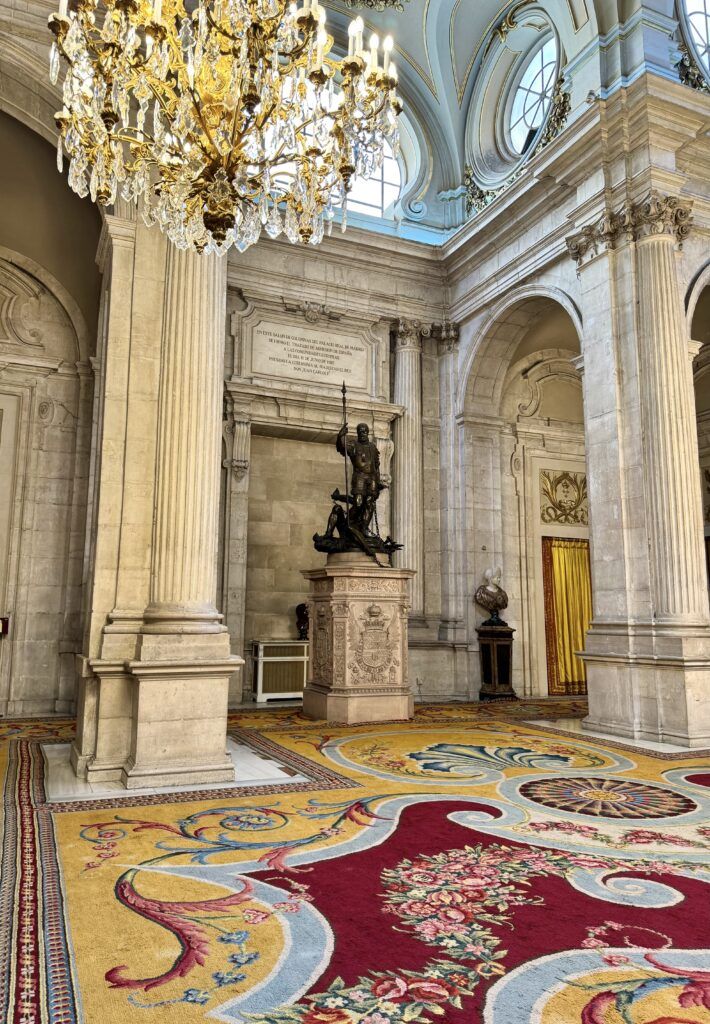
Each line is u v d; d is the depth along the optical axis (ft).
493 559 41.19
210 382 20.68
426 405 42.22
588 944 8.95
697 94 29.19
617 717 26.86
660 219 28.35
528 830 13.97
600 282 30.09
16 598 32.81
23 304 34.35
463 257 40.65
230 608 35.09
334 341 39.93
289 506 39.11
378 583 30.07
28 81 22.08
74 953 8.65
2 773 18.97
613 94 29.35
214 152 16.30
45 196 29.25
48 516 33.91
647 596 26.89
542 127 35.99
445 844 13.05
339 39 39.14
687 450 27.02
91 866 11.76
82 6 15.08
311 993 7.71
